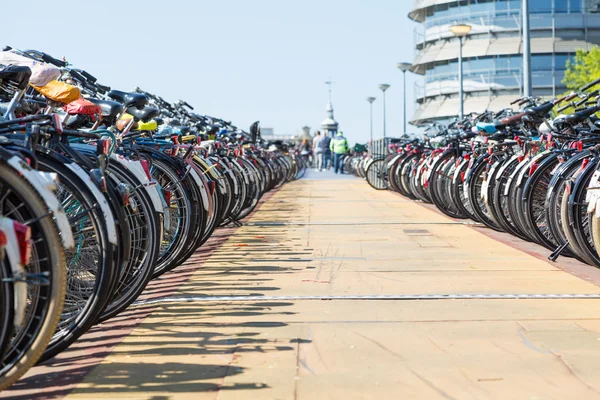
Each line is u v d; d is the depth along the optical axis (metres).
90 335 5.34
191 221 7.09
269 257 8.81
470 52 86.25
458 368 4.42
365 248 9.53
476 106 85.88
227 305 6.17
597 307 5.95
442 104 88.94
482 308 5.95
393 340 5.04
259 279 7.35
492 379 4.22
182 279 7.40
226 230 11.76
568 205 6.89
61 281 3.76
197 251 9.41
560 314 5.71
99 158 4.64
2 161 3.72
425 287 6.84
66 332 4.51
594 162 6.88
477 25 86.38
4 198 3.78
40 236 3.74
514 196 8.62
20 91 4.40
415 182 16.05
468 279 7.23
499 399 3.91
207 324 5.54
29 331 3.78
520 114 9.28
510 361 4.54
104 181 4.60
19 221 3.79
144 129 7.19
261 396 3.99
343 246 9.74
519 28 84.75
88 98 5.71
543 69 83.31
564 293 6.50
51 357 4.53
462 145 12.88
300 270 7.87
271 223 12.80
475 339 5.04
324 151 45.34
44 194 3.73
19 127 4.38
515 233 9.38
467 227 11.90
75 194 4.52
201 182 7.35
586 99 7.98
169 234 7.07
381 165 22.61
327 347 4.89
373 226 12.20
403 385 4.14
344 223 12.74
